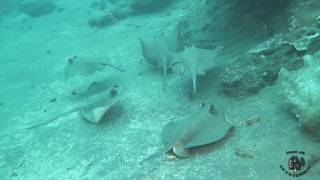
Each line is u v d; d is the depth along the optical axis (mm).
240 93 1713
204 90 1914
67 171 1562
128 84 2256
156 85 2145
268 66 1723
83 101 2215
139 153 1541
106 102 1814
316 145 1239
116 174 1442
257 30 2162
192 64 1732
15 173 1645
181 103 1866
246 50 2047
